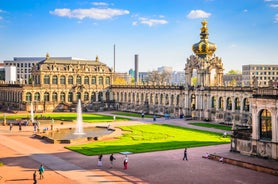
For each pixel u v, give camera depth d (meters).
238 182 52.00
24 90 171.25
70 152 73.88
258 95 66.50
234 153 70.31
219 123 128.38
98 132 104.25
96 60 198.12
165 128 111.62
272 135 63.84
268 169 57.50
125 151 74.00
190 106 147.25
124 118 142.50
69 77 184.88
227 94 127.81
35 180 49.41
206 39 145.62
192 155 70.69
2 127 111.94
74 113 166.12
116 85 191.88
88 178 53.81
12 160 65.62
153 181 52.41
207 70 141.25
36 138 91.62
